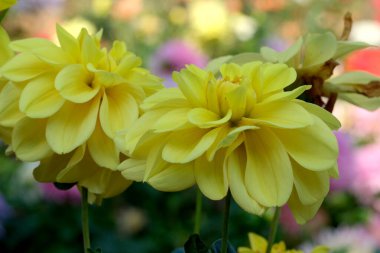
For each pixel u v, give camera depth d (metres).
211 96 0.48
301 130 0.48
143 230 1.24
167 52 1.37
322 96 0.60
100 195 0.56
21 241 1.22
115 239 1.22
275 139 0.48
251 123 0.48
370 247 0.99
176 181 0.47
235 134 0.45
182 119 0.48
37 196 1.27
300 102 0.48
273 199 0.47
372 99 0.60
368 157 1.11
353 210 1.12
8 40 0.57
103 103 0.52
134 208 1.26
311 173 0.48
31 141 0.52
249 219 1.12
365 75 0.59
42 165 0.54
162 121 0.47
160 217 1.25
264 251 0.62
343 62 1.20
